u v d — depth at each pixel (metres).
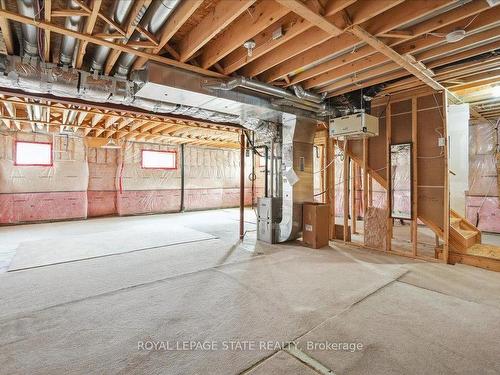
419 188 4.07
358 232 5.95
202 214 9.09
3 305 2.51
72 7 2.09
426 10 2.21
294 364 1.74
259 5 2.41
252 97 3.79
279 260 3.88
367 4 2.23
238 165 11.35
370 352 1.85
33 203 7.14
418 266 3.64
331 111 4.45
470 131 6.18
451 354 1.84
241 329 2.13
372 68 3.40
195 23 2.67
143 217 8.30
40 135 7.25
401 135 4.27
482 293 2.79
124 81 3.26
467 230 4.39
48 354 1.82
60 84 2.89
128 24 2.27
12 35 2.57
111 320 2.26
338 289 2.88
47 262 3.77
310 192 4.90
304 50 2.85
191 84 3.21
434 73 3.41
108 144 7.20
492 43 2.79
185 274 3.32
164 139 8.46
